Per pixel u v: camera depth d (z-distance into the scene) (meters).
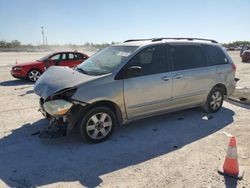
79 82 4.81
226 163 3.94
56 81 5.07
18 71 12.70
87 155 4.62
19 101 8.37
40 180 3.85
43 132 5.00
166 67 5.77
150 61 5.57
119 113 5.25
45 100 4.93
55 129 4.94
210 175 3.95
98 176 3.96
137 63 5.36
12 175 3.98
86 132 4.93
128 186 3.69
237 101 8.16
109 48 6.19
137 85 5.29
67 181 3.83
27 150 4.80
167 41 5.97
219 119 6.50
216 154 4.64
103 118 5.08
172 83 5.81
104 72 5.17
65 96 4.78
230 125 6.09
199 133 5.62
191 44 6.35
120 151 4.77
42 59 13.38
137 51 5.40
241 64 23.70
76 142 5.13
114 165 4.28
